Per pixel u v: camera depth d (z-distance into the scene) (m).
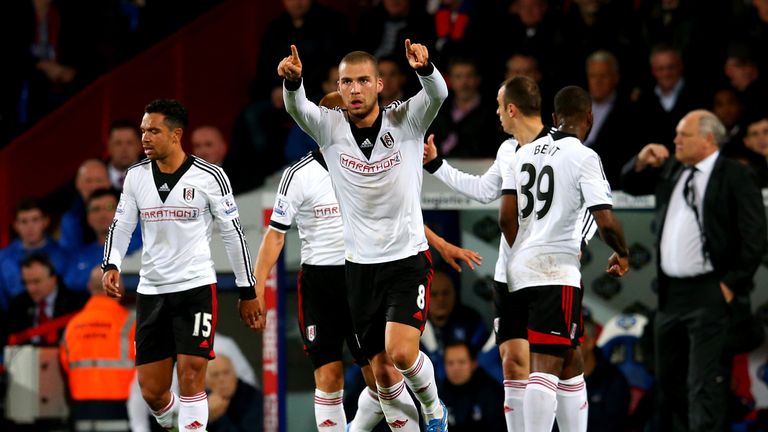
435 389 24.84
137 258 36.38
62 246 39.88
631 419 35.06
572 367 25.45
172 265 25.80
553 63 40.75
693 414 31.06
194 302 25.80
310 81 42.94
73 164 45.28
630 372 35.50
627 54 40.50
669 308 31.98
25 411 36.84
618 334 35.75
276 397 34.53
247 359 36.78
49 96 48.16
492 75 41.31
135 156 41.88
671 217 31.91
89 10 49.00
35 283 38.22
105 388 35.50
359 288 24.31
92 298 36.09
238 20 48.62
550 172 24.77
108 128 45.88
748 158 36.94
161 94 47.00
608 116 38.03
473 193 27.09
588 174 24.36
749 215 30.94
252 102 45.25
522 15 42.12
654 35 41.91
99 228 38.59
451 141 38.47
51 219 43.69
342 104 26.06
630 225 36.12
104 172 40.72
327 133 23.83
